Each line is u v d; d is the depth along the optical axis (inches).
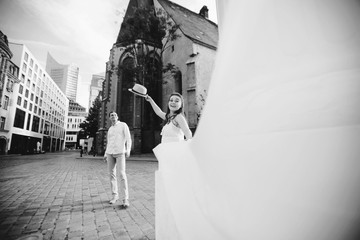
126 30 822.5
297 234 17.7
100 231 93.8
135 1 933.2
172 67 795.4
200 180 32.1
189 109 729.6
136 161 546.3
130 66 815.1
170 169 42.7
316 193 16.8
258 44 21.6
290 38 19.6
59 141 2511.1
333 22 17.8
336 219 16.0
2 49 1093.1
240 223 22.5
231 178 23.9
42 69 1744.6
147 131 794.8
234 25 24.7
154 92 850.1
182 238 32.9
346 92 16.1
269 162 19.7
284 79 19.5
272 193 19.5
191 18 1002.1
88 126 1386.6
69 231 93.7
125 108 822.5
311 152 17.1
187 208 34.0
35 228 97.0
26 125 1462.8
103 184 215.2
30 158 768.3
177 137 86.7
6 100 1192.8
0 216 113.7
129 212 120.6
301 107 17.9
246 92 22.3
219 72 26.0
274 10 20.8
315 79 17.5
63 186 203.8
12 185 209.8
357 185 15.4
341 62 16.8
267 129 20.1
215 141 26.6
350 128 15.6
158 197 49.1
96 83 4766.2
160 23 798.5
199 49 775.1
